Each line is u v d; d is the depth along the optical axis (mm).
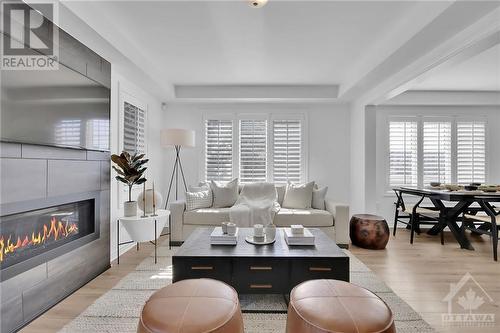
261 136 4441
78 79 2154
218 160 4441
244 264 1857
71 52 2068
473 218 3322
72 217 2170
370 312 1142
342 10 2090
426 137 4543
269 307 1906
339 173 4465
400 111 4547
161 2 1985
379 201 4547
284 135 4438
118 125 2980
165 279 2342
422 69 2562
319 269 1848
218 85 4062
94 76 2393
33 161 1724
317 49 2811
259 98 4105
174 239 3350
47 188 1840
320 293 1294
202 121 4461
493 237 2877
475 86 4074
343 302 1214
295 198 3693
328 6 2035
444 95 4305
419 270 2562
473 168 4527
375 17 2191
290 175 4430
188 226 3355
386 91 3232
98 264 2445
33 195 1721
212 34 2480
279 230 2557
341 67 3342
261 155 4441
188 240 2219
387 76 3090
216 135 4453
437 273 2492
